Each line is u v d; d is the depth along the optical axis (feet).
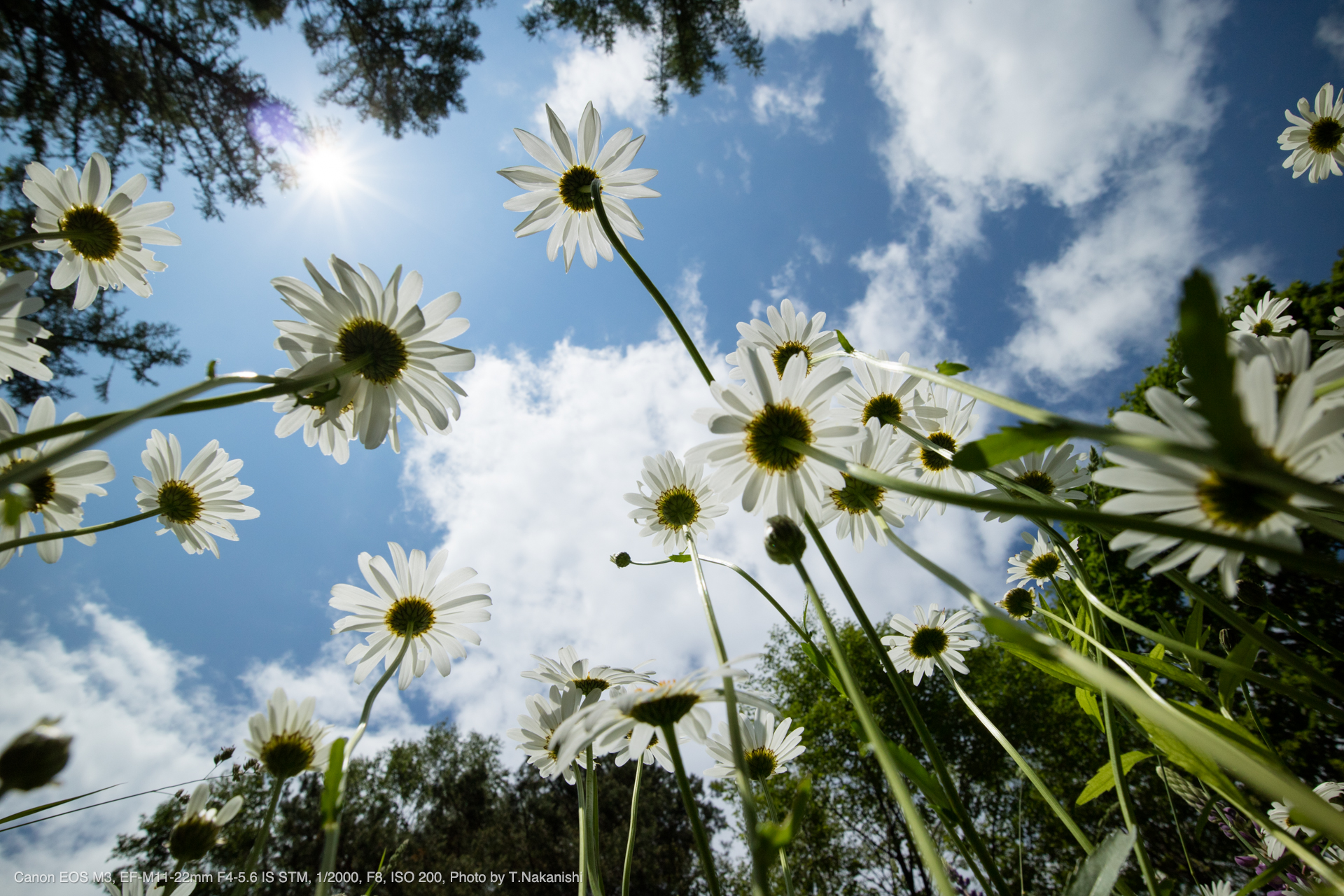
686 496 1.15
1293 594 2.12
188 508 1.05
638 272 0.84
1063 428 0.42
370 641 0.99
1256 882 0.56
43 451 0.83
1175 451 0.36
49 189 1.08
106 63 4.30
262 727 0.72
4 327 0.80
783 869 0.75
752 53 5.57
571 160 1.23
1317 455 0.39
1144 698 0.36
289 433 0.92
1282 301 1.40
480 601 1.02
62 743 0.49
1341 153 1.61
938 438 1.04
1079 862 0.54
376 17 5.17
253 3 4.72
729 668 0.60
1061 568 1.05
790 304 1.15
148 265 1.13
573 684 1.03
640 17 5.36
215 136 4.96
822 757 6.72
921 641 1.30
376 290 0.84
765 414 0.78
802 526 0.78
